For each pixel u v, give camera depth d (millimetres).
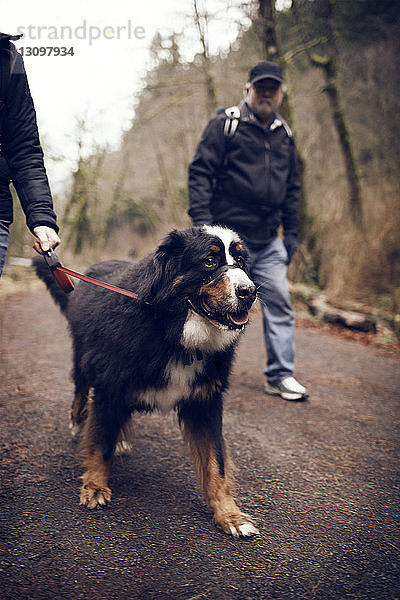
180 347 2646
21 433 3572
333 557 2326
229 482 2674
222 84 12586
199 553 2311
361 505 2816
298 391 4512
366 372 5531
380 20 10625
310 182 10609
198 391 2723
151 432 3721
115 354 2668
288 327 4570
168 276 2625
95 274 3383
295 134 9195
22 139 2504
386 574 2213
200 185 4160
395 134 10242
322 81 11922
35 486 2844
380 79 11398
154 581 2090
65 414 3979
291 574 2186
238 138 4168
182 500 2797
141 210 16734
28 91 2520
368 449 3561
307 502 2826
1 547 2262
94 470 2762
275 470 3195
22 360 5484
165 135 14867
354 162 9305
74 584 2041
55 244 2504
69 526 2469
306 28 9688
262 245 4410
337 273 8258
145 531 2469
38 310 8500
